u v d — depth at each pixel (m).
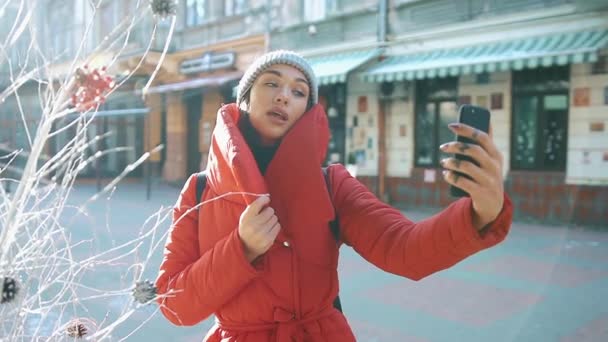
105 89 1.21
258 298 1.43
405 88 12.40
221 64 16.89
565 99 10.08
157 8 1.35
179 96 18.06
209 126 17.91
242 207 1.42
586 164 9.73
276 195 1.47
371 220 1.50
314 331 1.45
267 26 15.55
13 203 1.15
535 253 7.34
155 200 14.20
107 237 7.66
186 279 1.40
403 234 1.41
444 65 10.61
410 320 4.58
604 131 9.50
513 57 9.60
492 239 1.20
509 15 10.45
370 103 13.04
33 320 1.61
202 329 4.29
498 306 4.96
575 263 6.71
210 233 1.48
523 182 10.52
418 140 12.38
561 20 9.71
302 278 1.45
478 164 1.11
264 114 1.57
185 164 19.23
